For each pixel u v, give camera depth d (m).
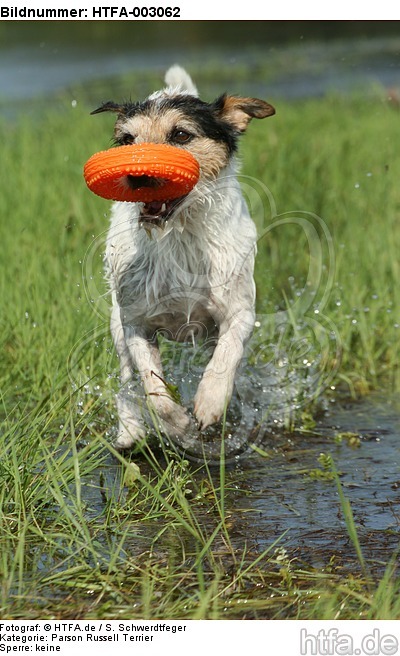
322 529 6.29
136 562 5.81
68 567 5.72
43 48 31.14
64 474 6.43
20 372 8.66
